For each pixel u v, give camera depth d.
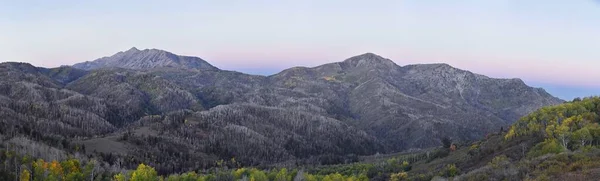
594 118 135.88
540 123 145.62
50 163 154.25
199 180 167.38
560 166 68.25
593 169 62.62
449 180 88.94
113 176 168.00
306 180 164.62
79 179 153.62
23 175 136.75
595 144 115.94
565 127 121.69
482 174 78.19
